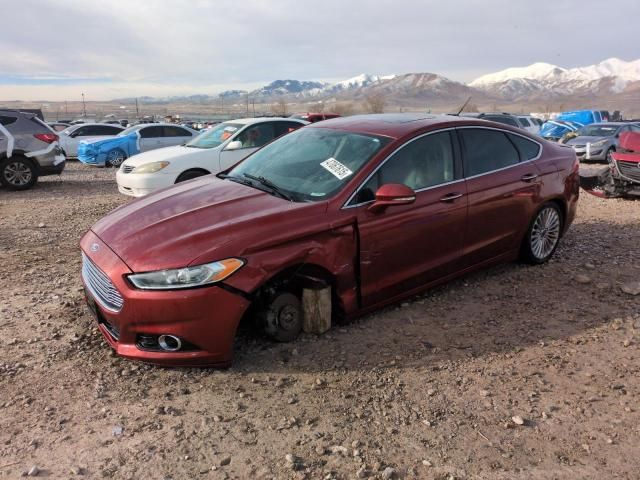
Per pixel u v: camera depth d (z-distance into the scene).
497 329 4.38
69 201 10.70
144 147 18.92
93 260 3.69
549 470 2.79
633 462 2.85
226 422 3.15
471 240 4.87
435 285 4.73
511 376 3.68
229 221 3.71
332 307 4.20
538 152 5.64
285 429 3.09
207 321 3.45
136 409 3.26
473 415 3.24
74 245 6.94
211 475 2.72
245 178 4.69
